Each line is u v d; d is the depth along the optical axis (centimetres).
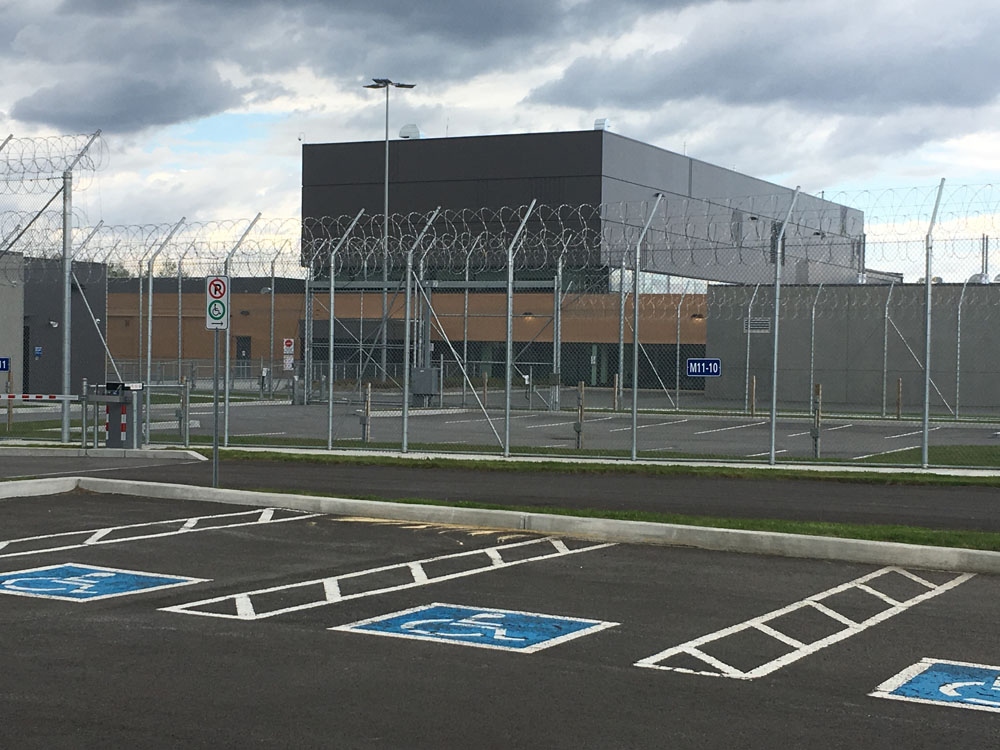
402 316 4900
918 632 859
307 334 3747
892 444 2538
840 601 964
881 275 4650
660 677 728
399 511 1416
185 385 2227
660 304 5122
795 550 1176
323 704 664
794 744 603
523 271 5222
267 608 920
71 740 595
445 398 4334
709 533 1220
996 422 3177
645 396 4606
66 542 1231
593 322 5156
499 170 5712
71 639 814
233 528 1330
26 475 1786
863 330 4028
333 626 859
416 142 5847
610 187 5581
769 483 1758
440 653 782
